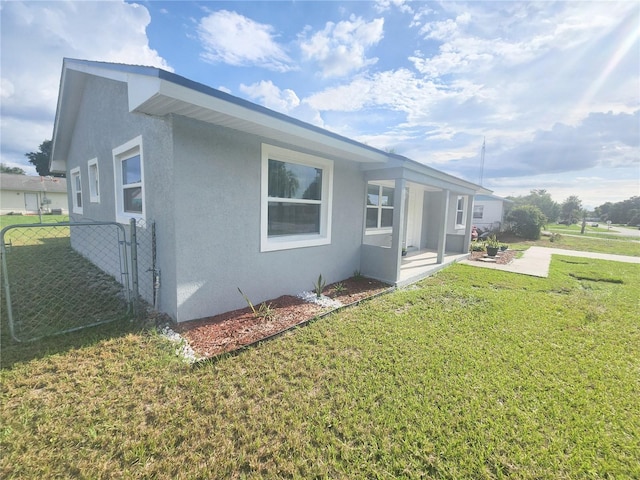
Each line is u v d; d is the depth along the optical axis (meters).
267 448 1.96
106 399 2.38
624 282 7.14
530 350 3.41
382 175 6.23
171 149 3.49
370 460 1.91
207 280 3.99
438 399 2.49
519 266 8.84
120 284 5.39
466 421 2.24
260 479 1.75
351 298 5.20
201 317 3.98
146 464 1.83
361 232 6.75
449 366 3.01
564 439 2.11
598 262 9.95
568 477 1.83
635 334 3.94
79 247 8.49
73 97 6.86
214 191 3.92
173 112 3.38
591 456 1.98
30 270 6.45
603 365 3.12
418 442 2.05
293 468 1.83
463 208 13.72
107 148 5.67
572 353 3.36
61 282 5.55
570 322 4.28
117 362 2.90
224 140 3.95
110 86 5.25
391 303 4.95
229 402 2.39
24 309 4.17
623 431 2.21
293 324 3.94
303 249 5.36
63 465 1.80
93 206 6.91
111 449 1.92
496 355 3.27
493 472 1.85
